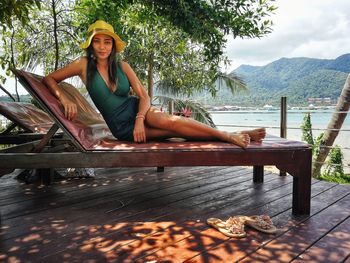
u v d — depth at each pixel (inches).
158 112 104.2
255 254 71.2
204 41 190.7
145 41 274.7
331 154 315.3
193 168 166.2
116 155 91.9
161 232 83.7
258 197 115.0
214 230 84.9
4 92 209.6
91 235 81.7
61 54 269.9
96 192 121.6
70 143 128.5
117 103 104.8
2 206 104.7
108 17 185.9
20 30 238.2
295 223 89.7
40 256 70.4
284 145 96.3
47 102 92.7
